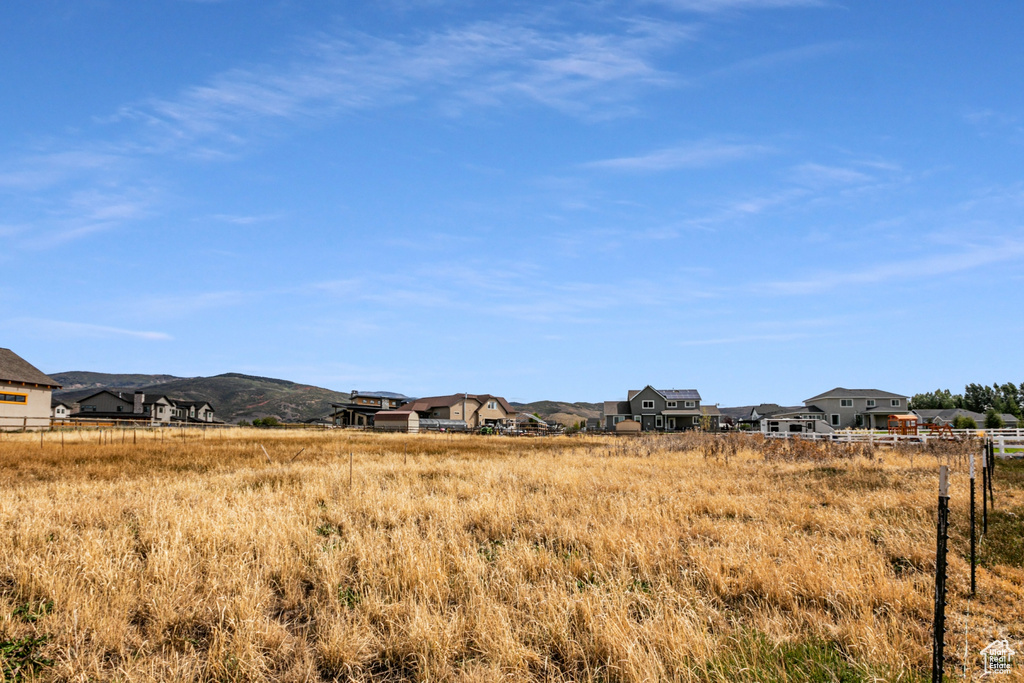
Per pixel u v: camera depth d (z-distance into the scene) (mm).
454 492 16609
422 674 6074
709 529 11875
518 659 6156
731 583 8625
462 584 8266
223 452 30719
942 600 5559
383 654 6641
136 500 14195
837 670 5898
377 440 48219
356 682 6020
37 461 24703
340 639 6609
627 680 5906
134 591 7918
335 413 95938
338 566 9148
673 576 8883
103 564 8539
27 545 9633
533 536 11422
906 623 7117
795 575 8625
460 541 10531
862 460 27844
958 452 30141
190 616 7242
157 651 6535
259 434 54312
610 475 20438
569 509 13656
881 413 81062
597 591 7746
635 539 10344
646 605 7770
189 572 8594
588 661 6363
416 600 7820
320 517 13195
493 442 49875
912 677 5801
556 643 6645
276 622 7168
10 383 54375
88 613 6934
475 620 7051
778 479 20266
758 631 6875
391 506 13641
